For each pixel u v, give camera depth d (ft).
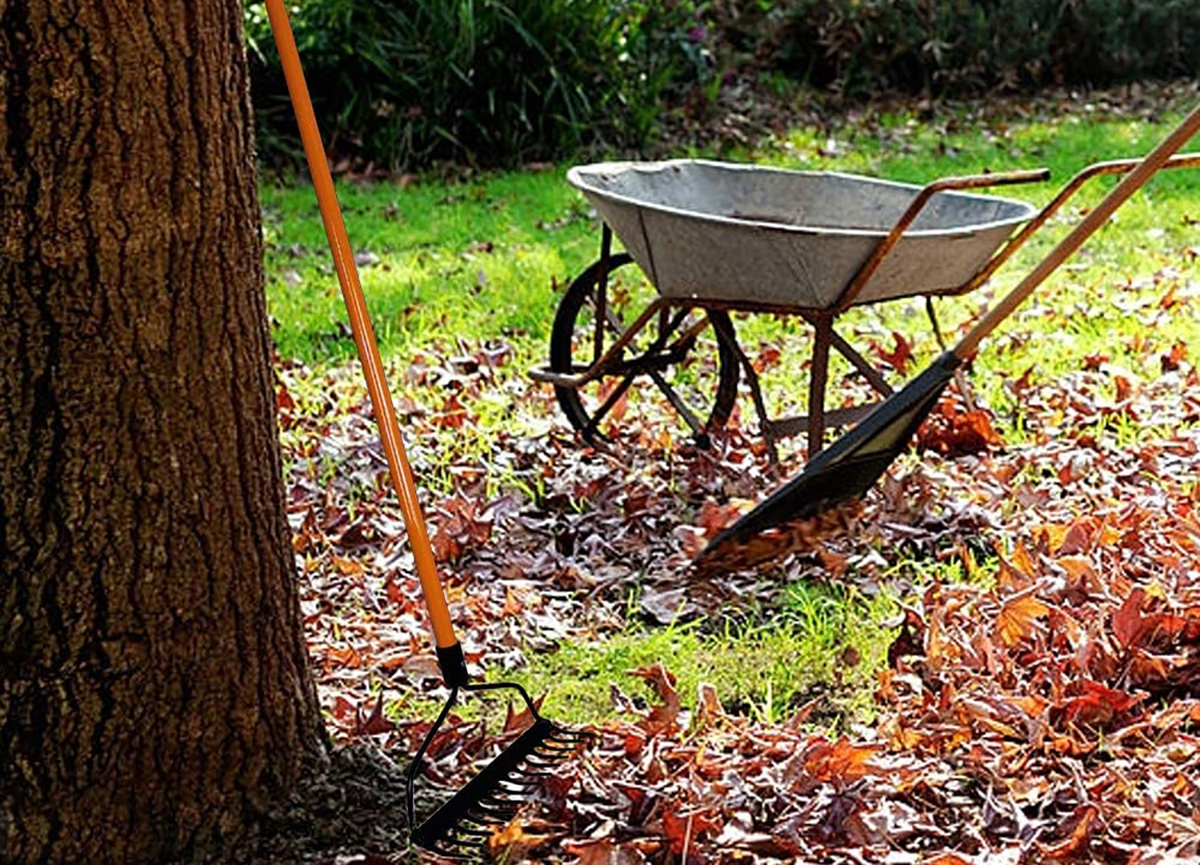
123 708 9.20
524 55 35.94
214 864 9.51
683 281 15.94
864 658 12.62
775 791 10.41
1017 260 25.64
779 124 38.75
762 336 21.68
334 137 35.06
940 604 12.99
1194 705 11.32
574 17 36.09
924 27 41.22
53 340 8.76
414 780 10.16
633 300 24.12
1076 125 38.06
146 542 9.09
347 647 12.94
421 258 27.20
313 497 16.53
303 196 32.45
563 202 31.53
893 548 14.75
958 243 15.24
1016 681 11.85
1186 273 24.00
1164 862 9.42
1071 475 15.99
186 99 8.82
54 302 8.71
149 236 8.81
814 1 41.27
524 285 24.81
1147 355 20.01
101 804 9.27
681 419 18.65
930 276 15.48
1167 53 42.24
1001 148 35.81
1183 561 13.39
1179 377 19.03
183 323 9.03
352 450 17.67
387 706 12.16
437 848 9.45
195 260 9.02
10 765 9.14
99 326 8.80
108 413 8.89
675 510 16.03
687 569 14.42
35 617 9.04
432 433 18.26
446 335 22.27
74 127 8.53
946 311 22.89
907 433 12.71
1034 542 14.44
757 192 18.37
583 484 16.49
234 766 9.61
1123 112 39.42
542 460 17.40
